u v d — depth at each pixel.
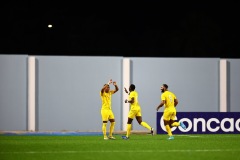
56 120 96.00
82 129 96.44
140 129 96.69
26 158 52.78
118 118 96.56
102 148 62.62
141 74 96.94
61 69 96.06
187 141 72.88
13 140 74.88
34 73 94.75
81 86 96.38
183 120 87.88
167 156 54.44
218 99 98.50
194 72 98.06
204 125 88.69
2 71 94.50
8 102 94.69
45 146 65.19
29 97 94.75
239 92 98.62
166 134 88.38
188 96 98.00
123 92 96.12
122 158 52.62
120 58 96.81
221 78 97.88
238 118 89.81
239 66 98.38
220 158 53.06
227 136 83.31
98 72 96.56
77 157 53.47
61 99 96.12
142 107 96.94
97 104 96.75
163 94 75.19
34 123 94.81
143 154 56.16
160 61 97.38
